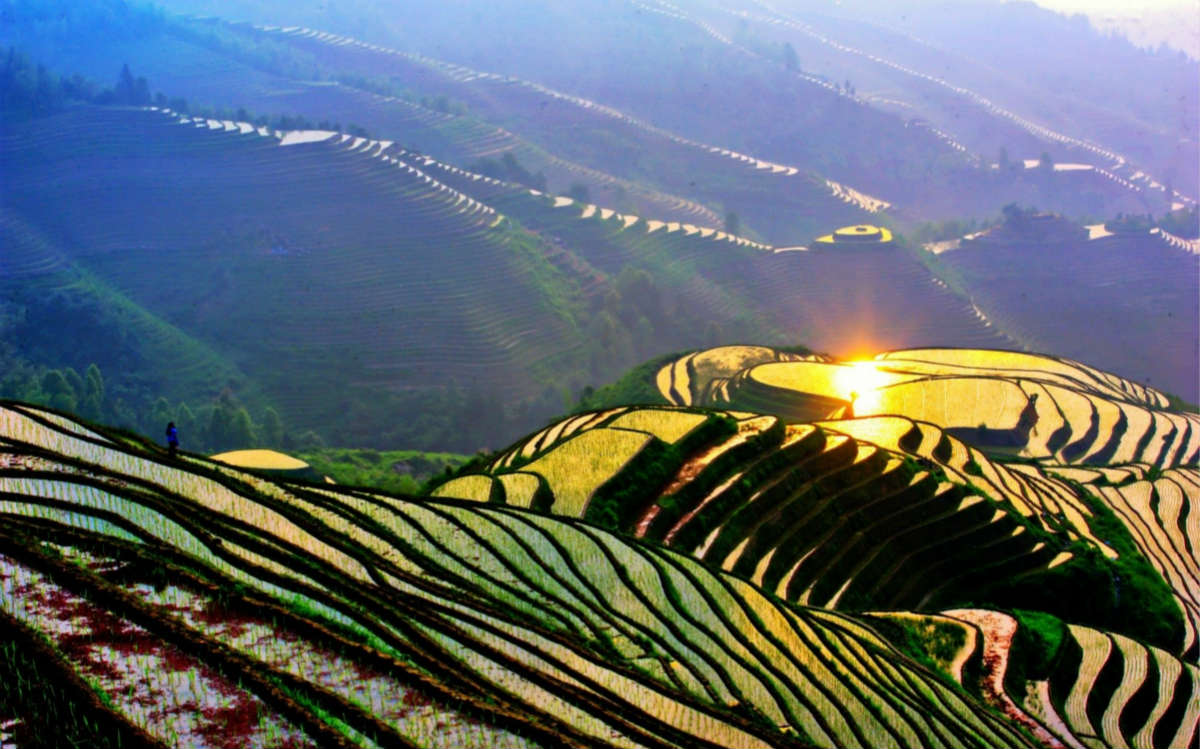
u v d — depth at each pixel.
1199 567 86.62
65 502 40.22
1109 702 60.38
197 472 47.16
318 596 37.94
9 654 30.75
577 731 34.28
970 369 130.62
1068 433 112.69
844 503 74.44
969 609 66.69
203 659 32.06
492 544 52.25
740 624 51.91
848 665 51.53
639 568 53.88
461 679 35.56
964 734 49.16
